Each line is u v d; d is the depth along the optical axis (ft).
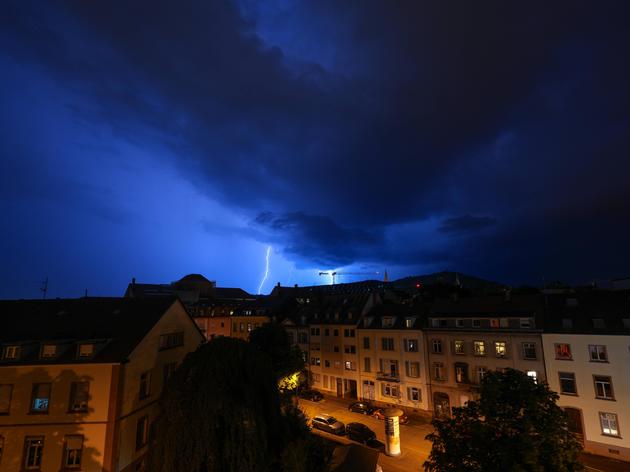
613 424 104.06
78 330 92.84
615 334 106.42
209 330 250.57
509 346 126.31
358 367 171.73
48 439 76.48
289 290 336.70
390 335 161.17
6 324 93.35
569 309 122.01
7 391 78.33
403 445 116.47
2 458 74.90
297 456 69.77
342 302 198.08
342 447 95.61
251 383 76.74
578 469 53.42
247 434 69.26
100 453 76.38
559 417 57.41
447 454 60.29
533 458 50.80
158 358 98.07
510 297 139.23
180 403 70.23
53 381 79.15
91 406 78.54
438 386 142.72
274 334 137.80
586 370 110.11
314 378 194.08
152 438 73.15
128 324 96.22
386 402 158.71
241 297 364.99
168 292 320.91
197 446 66.08
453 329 140.56
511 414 58.80
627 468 96.68
